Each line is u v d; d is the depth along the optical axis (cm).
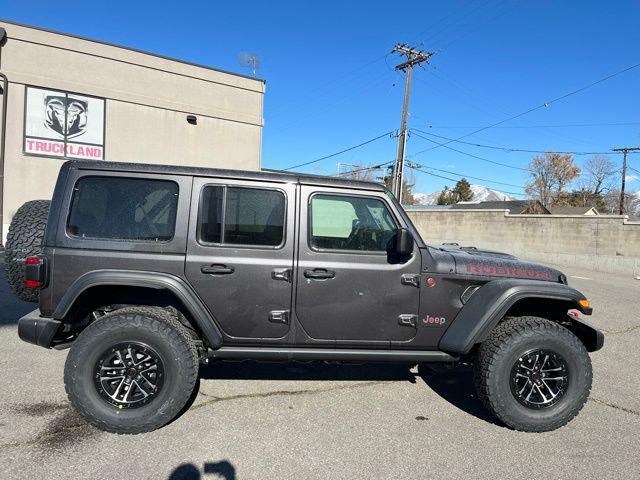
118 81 1567
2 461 291
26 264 333
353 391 432
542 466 311
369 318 364
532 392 361
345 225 368
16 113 1398
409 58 2808
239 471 291
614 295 1110
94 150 1538
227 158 1817
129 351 333
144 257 342
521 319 371
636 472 306
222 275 349
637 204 6819
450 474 298
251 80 1853
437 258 377
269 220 359
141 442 321
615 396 447
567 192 6531
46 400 380
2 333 555
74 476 278
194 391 416
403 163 2888
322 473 293
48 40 1438
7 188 1395
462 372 495
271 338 359
